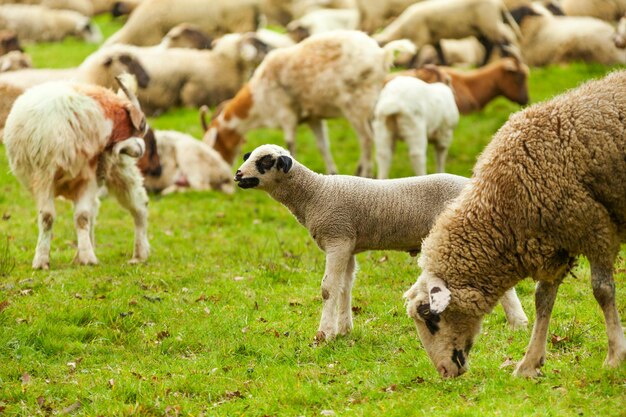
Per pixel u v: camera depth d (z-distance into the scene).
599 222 6.49
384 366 7.62
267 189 8.44
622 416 6.06
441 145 15.74
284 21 30.30
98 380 7.68
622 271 10.26
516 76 18.84
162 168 16.55
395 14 24.61
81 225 11.48
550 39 23.70
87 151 11.13
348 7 30.08
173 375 7.73
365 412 6.59
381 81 16.06
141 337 8.88
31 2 33.19
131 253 12.38
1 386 7.62
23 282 10.54
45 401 7.32
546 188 6.54
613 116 6.53
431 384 7.05
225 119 17.28
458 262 6.79
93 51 27.69
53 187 11.20
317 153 18.69
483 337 8.26
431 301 6.50
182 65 22.14
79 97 11.13
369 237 8.34
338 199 8.27
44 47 29.20
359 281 10.56
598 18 26.33
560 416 6.12
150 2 25.20
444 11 22.09
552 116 6.70
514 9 23.98
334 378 7.46
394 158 18.09
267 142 19.53
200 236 13.42
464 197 7.03
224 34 25.41
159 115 22.06
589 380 6.66
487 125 19.03
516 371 7.00
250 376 7.74
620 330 6.70
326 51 16.09
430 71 16.83
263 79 16.67
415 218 8.22
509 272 6.79
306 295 10.05
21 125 10.92
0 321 9.05
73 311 9.36
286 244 12.69
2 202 15.48
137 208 11.86
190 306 9.77
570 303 9.16
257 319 9.26
